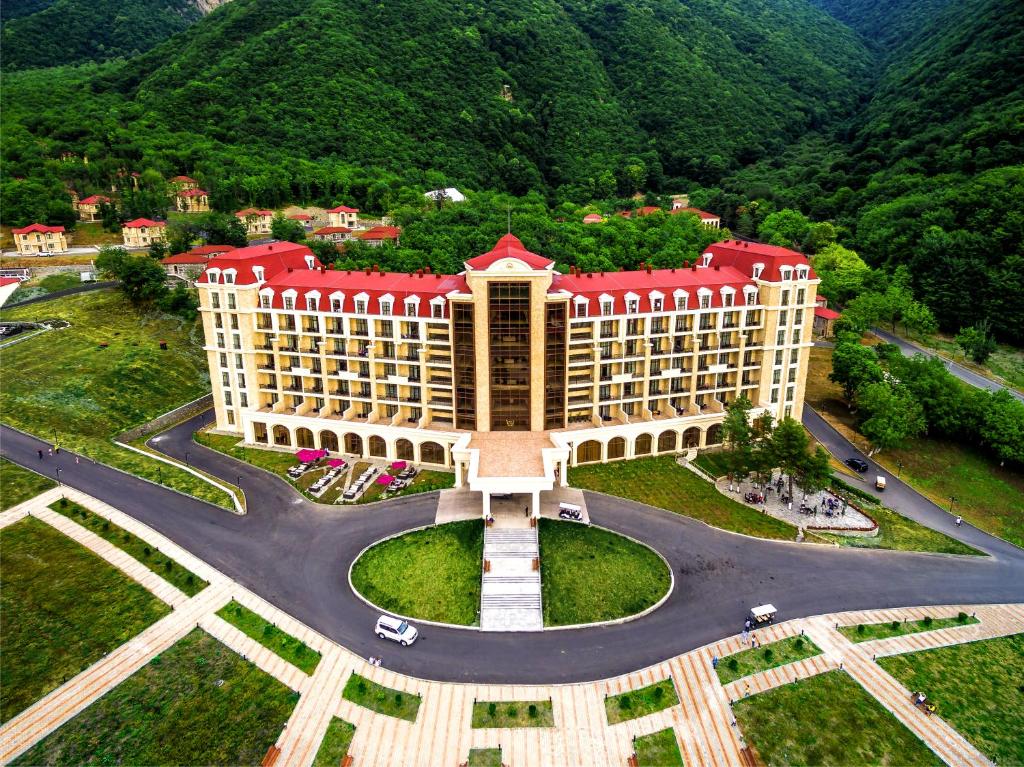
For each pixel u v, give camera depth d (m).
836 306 197.62
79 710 64.81
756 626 77.81
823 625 78.38
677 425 114.81
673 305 111.88
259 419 119.44
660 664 72.19
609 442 113.12
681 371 115.62
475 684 69.56
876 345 161.25
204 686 68.25
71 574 80.75
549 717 65.69
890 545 95.50
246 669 70.56
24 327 152.88
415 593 82.44
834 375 141.25
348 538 92.75
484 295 102.69
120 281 180.00
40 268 189.00
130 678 68.56
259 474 110.00
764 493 106.69
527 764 60.97
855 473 117.00
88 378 132.38
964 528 102.19
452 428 111.88
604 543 91.75
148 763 60.75
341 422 114.19
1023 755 63.09
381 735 63.69
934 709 67.31
